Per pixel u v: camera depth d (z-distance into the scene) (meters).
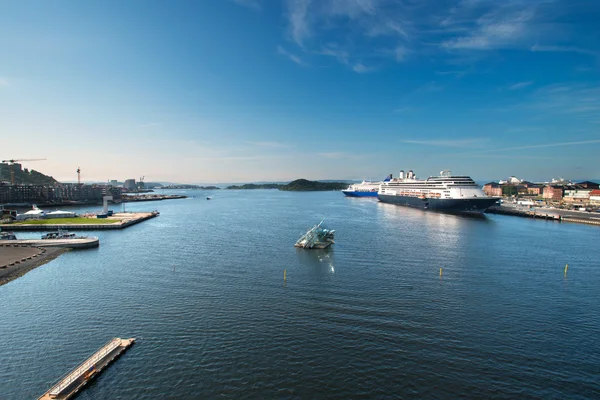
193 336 42.97
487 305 52.88
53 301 54.34
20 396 32.41
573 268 73.69
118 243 104.94
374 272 70.06
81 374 34.31
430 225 140.50
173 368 36.41
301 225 143.75
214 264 76.94
